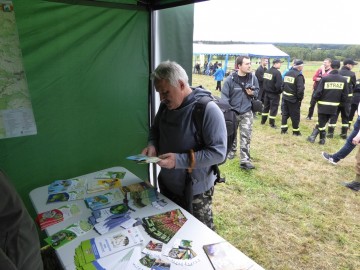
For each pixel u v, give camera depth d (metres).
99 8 1.98
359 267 2.15
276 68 6.08
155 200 1.49
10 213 0.73
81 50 1.98
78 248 1.11
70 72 1.96
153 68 2.36
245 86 3.52
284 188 3.48
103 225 1.25
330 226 2.69
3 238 0.71
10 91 1.69
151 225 1.26
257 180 3.66
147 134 2.52
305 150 4.95
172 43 2.41
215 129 1.40
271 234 2.53
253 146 5.11
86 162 2.20
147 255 1.07
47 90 1.89
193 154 1.40
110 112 2.24
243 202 3.09
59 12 1.83
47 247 1.98
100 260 1.04
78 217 1.34
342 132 5.68
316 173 3.98
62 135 2.03
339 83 4.81
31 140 1.89
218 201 3.09
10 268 0.67
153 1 2.18
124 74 2.24
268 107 6.57
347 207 3.07
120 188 1.64
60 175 2.08
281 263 2.17
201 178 1.56
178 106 1.45
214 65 17.89
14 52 1.67
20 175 1.89
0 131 1.69
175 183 1.59
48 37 1.82
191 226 1.26
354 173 4.02
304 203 3.12
